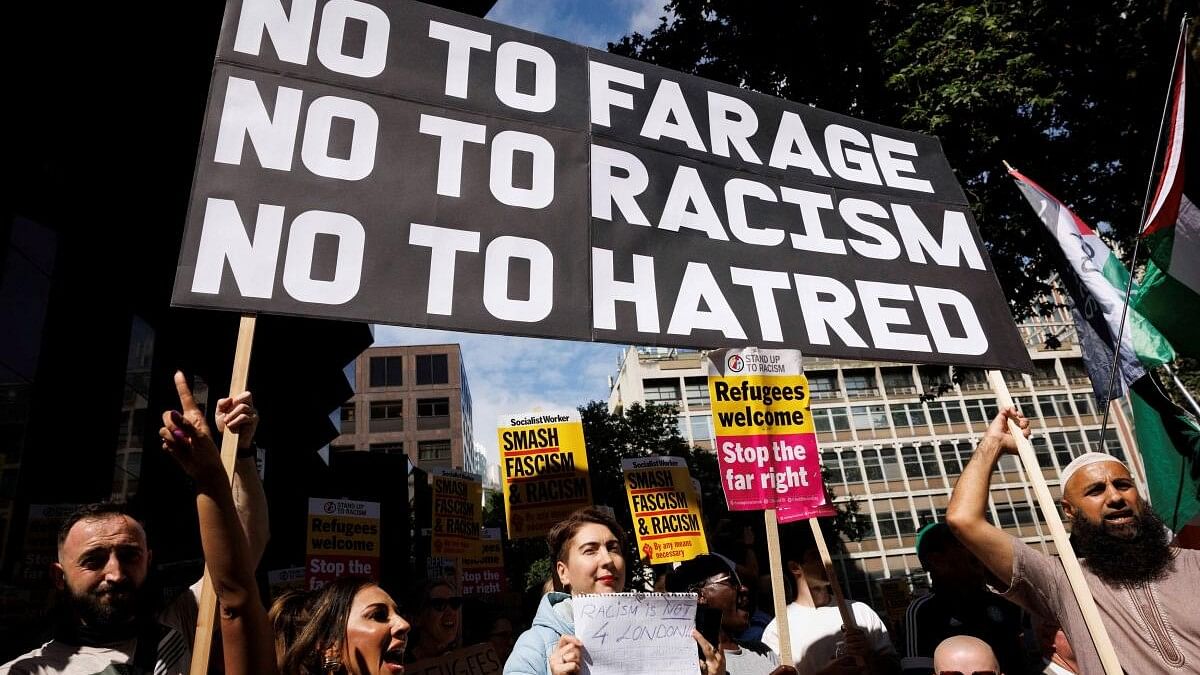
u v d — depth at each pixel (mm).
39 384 8695
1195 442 3887
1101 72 8820
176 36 9953
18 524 8086
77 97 9562
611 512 2746
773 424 3209
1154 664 2182
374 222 2432
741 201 3119
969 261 3402
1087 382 51625
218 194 2277
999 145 9242
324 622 2203
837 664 3283
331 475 16172
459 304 2434
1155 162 4039
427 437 55031
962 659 2410
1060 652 2934
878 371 52938
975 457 2586
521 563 23250
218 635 2467
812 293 3029
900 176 3529
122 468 10367
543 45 3033
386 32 2762
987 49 8938
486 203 2629
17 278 8430
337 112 2557
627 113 3066
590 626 2180
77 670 2113
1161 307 4074
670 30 10820
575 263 2672
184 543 11852
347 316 2270
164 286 11820
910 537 48438
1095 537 2395
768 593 5102
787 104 3457
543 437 5270
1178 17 7527
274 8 2613
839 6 9930
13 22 8297
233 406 2006
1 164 8266
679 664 2217
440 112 2719
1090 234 4309
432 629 4164
